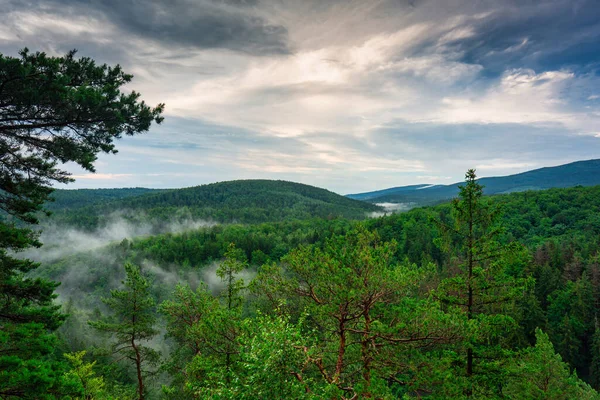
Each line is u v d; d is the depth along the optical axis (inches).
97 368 998.4
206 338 565.6
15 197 390.3
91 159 371.6
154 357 858.1
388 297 479.5
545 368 813.2
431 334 433.1
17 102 311.9
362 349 473.4
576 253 2706.7
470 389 494.0
